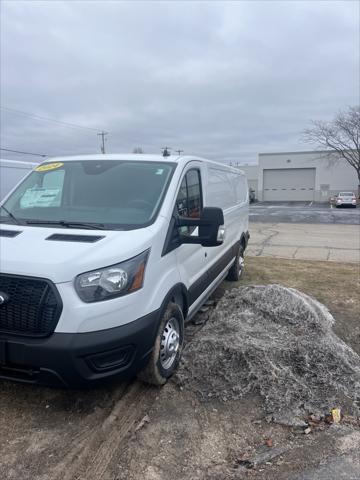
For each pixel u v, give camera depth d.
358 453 2.99
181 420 3.36
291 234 17.47
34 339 2.94
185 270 4.21
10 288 2.99
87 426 3.25
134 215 3.79
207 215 3.79
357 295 6.91
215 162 5.95
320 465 2.85
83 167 4.46
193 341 4.54
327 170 59.06
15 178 10.88
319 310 5.51
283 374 3.84
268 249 12.75
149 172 4.26
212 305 6.16
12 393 3.65
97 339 2.95
